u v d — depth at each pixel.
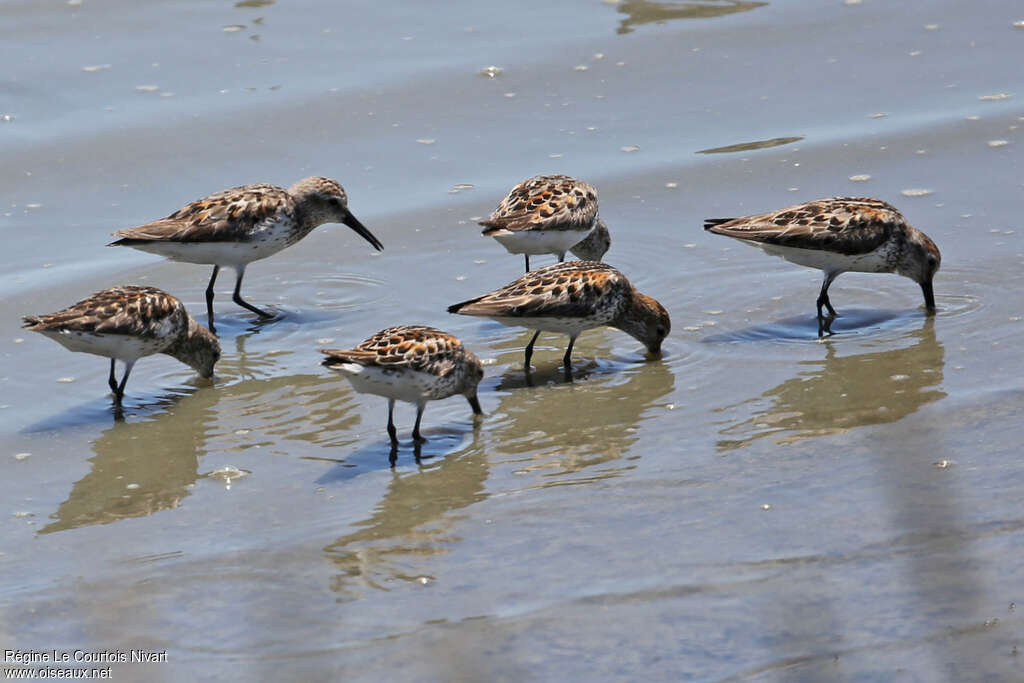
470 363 13.58
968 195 19.14
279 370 15.48
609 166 20.56
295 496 12.33
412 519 11.75
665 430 13.51
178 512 12.08
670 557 10.79
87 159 20.56
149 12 25.16
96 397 14.77
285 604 10.30
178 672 9.36
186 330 14.75
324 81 23.00
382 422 14.07
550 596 10.25
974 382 14.17
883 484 11.89
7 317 16.45
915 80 23.03
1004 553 10.52
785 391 14.28
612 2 25.78
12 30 24.30
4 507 12.23
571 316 14.68
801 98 22.58
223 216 16.59
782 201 19.30
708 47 24.31
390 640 9.71
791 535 11.05
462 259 18.34
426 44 24.38
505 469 12.77
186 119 21.73
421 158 20.92
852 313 16.41
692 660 9.28
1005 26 24.91
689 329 16.17
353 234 19.11
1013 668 9.01
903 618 9.67
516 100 22.58
